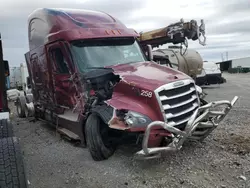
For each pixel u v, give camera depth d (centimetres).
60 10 711
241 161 488
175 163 493
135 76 520
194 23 1405
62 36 635
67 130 664
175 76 519
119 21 737
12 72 2141
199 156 518
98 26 660
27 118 1045
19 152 344
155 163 497
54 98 732
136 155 445
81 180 454
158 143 464
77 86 598
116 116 468
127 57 660
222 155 519
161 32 1476
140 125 454
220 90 1686
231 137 623
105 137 518
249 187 400
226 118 810
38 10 795
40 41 781
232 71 5791
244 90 1648
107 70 560
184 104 502
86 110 557
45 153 598
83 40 620
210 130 540
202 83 2027
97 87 557
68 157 562
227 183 415
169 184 421
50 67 732
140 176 453
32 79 930
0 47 472
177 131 452
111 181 443
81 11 715
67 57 625
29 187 438
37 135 766
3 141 359
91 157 546
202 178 434
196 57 1716
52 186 439
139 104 479
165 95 477
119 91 518
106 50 641
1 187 308
